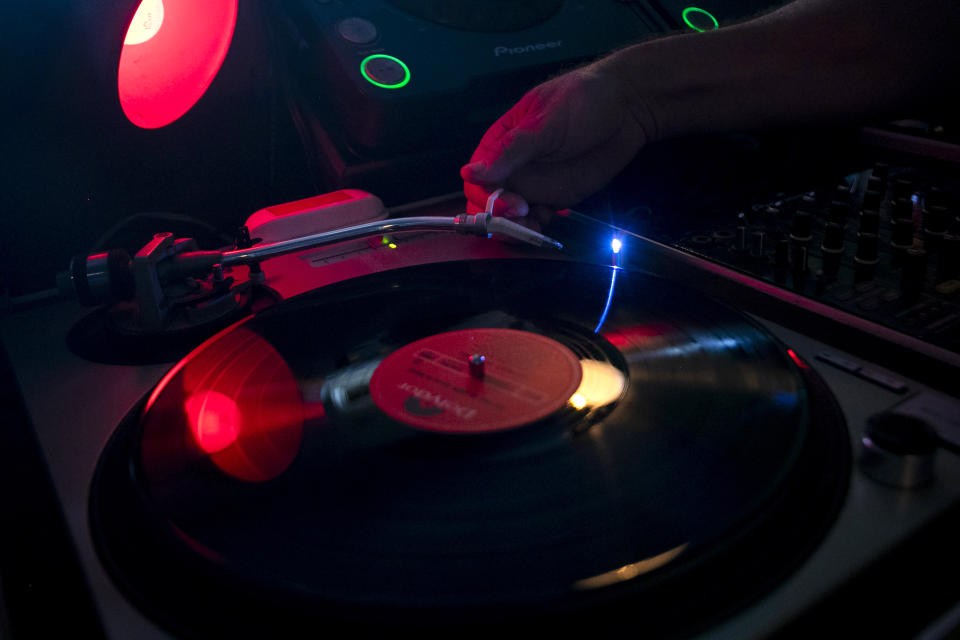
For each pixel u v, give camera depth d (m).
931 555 0.38
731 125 0.94
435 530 0.39
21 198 0.78
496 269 0.73
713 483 0.41
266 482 0.43
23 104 0.68
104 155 0.78
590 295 0.67
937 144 0.95
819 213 0.83
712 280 0.71
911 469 0.41
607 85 0.86
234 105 0.90
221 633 0.34
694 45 0.91
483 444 0.47
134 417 0.52
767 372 0.50
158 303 0.65
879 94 0.93
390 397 0.54
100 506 0.43
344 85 0.92
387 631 0.32
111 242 0.85
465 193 0.93
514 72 0.98
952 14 0.90
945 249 0.65
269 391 0.54
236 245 0.80
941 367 0.53
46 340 0.69
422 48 0.97
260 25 0.93
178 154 0.86
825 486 0.41
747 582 0.35
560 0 1.11
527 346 0.60
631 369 0.55
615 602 0.33
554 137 0.82
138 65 0.77
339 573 0.36
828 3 0.94
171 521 0.39
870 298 0.63
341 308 0.66
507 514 0.40
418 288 0.70
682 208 0.87
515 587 0.34
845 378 0.53
